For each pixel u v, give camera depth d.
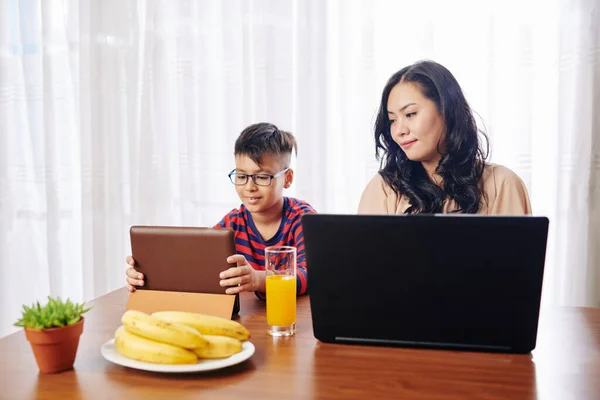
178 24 2.80
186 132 2.84
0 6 3.04
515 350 1.20
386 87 2.23
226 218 2.02
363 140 2.67
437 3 2.56
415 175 2.26
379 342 1.25
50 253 3.06
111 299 1.65
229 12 2.76
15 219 3.16
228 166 2.84
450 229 1.15
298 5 2.66
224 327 1.19
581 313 1.51
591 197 2.47
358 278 1.23
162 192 2.91
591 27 2.41
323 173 2.70
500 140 2.56
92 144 2.94
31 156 3.13
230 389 1.05
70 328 1.12
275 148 1.87
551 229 2.55
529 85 2.49
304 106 2.69
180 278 1.47
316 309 1.27
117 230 2.97
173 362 1.09
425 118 2.17
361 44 2.62
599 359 1.18
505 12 2.51
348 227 1.20
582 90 2.44
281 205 1.96
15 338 1.35
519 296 1.16
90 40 2.90
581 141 2.46
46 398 1.02
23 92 3.11
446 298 1.20
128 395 1.03
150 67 2.85
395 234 1.18
